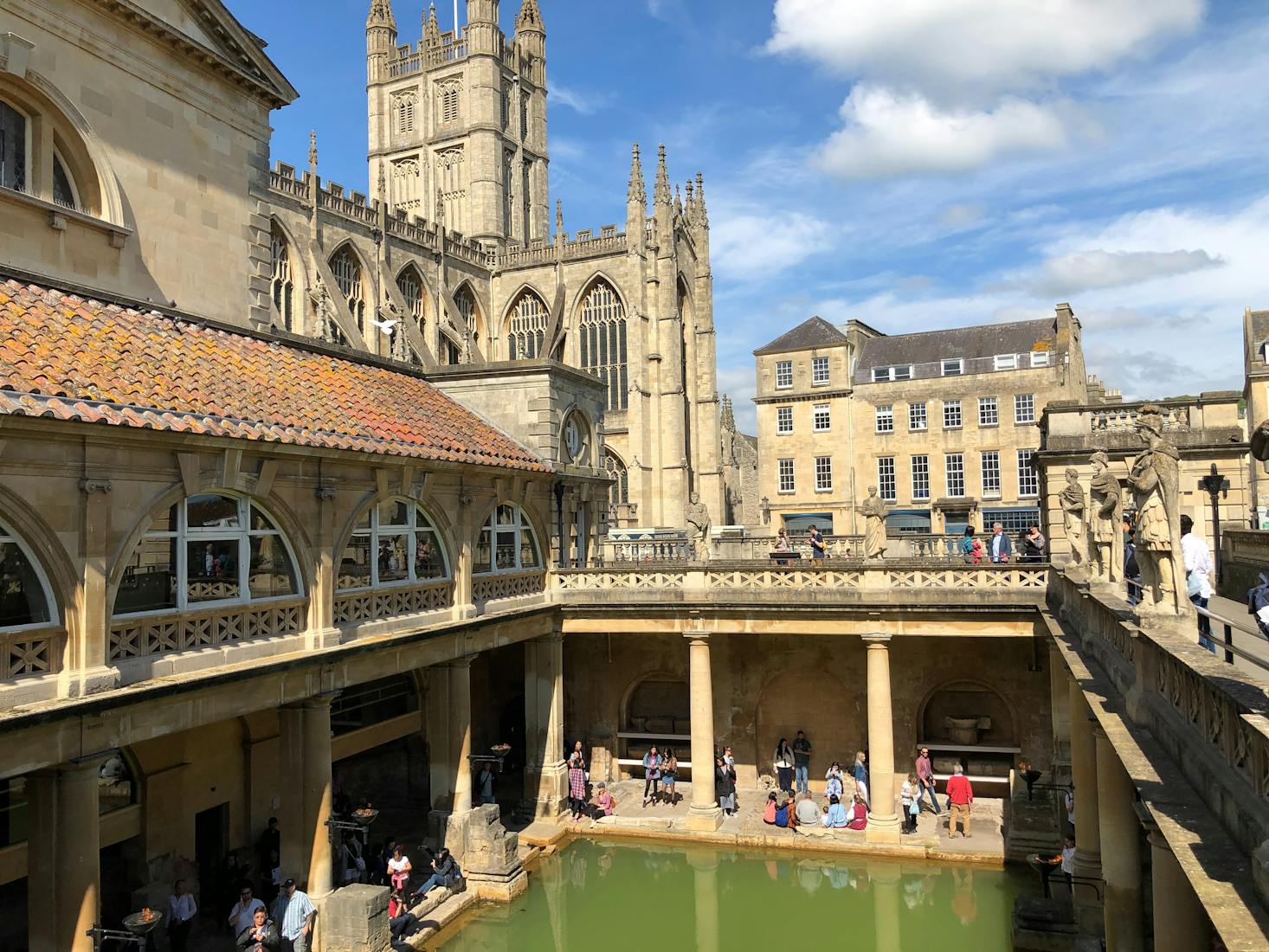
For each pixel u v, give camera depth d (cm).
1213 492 3156
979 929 2553
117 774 2312
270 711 2738
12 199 2239
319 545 2269
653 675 4012
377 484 2484
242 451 2030
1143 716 1247
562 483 3575
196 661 1905
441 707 2912
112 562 1733
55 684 1619
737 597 3328
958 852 3023
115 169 2544
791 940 2548
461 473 2905
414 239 7231
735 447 10519
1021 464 6925
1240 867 784
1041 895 2694
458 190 9569
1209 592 1727
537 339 8062
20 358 1770
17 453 1568
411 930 2459
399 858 2570
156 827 2373
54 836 1633
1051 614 2694
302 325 6006
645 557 4722
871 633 3197
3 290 2052
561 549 3603
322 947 2183
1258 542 2641
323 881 2230
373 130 10006
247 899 2153
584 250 7900
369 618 2489
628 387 7638
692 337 8531
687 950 2500
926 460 7169
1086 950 2136
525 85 10150
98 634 1688
